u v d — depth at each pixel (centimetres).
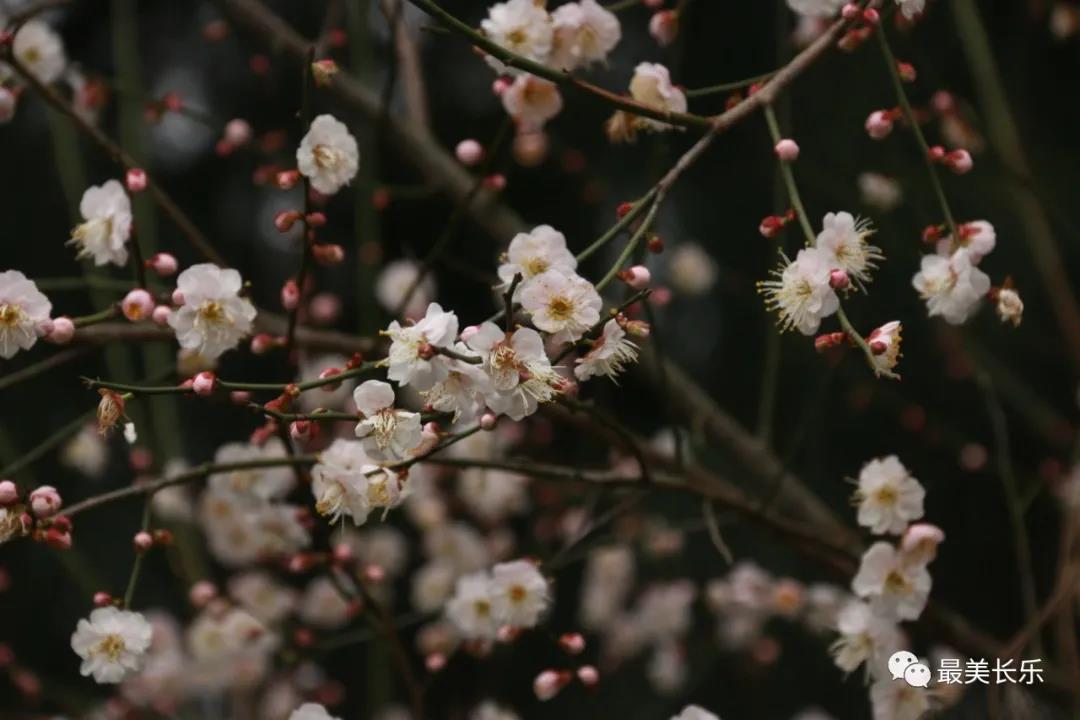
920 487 161
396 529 213
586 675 164
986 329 206
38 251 211
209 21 219
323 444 177
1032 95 212
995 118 188
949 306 158
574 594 214
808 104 193
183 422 206
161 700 185
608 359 151
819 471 205
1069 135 211
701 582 206
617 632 197
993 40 209
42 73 174
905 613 161
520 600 163
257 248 216
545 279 150
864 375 193
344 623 189
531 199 214
